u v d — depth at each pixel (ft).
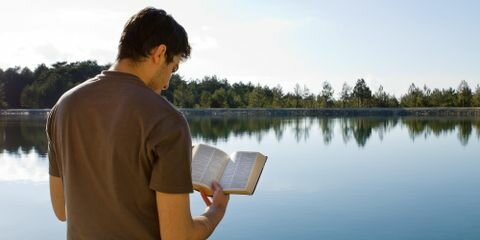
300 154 84.07
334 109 292.40
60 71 292.61
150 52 5.37
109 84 5.34
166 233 5.02
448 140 111.96
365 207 40.75
